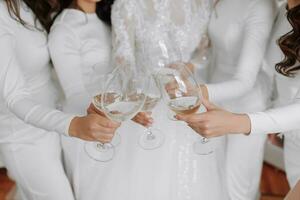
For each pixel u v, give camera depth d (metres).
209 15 1.67
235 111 1.68
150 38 1.62
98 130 1.22
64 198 1.45
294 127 1.31
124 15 1.62
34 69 1.57
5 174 2.31
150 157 1.39
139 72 1.64
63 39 1.57
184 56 1.67
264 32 1.53
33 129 1.53
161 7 1.59
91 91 1.53
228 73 1.69
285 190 2.19
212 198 1.38
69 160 1.52
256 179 1.65
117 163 1.41
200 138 1.48
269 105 1.73
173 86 1.27
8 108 1.39
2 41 1.42
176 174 1.37
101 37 1.68
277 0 1.72
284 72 1.43
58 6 1.62
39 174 1.48
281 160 2.21
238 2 1.60
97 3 1.70
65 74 1.61
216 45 1.69
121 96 1.24
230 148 1.62
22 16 1.53
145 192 1.33
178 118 1.24
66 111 1.60
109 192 1.36
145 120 1.35
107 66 1.57
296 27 1.34
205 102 1.29
